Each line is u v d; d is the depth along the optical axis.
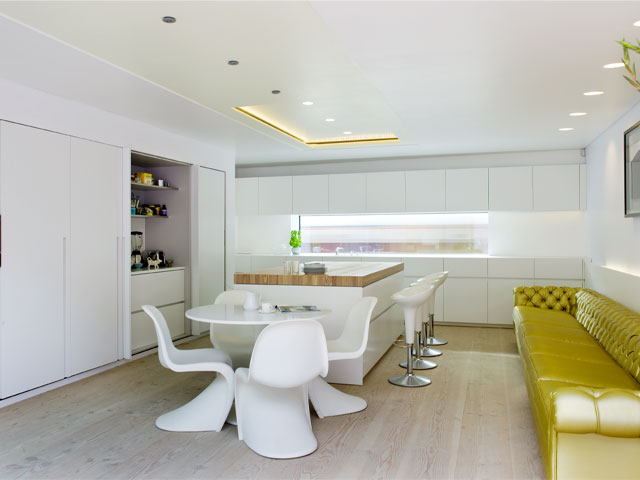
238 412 3.43
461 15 2.76
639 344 3.23
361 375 4.59
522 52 3.34
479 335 6.84
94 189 5.02
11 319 4.20
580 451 2.38
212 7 2.85
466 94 4.38
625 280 4.68
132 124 5.51
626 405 2.27
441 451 3.20
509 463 3.02
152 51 3.53
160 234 6.74
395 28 2.93
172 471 2.95
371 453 3.17
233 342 4.38
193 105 4.96
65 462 3.08
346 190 8.15
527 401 4.13
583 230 7.41
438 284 5.33
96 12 2.91
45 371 4.50
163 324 3.72
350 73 4.04
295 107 5.34
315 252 8.94
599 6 2.65
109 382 4.73
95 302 5.04
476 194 7.53
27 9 2.87
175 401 4.21
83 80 4.16
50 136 4.54
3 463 3.06
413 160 8.12
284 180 8.48
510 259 7.27
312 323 3.03
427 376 4.88
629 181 4.83
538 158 7.53
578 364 3.54
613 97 4.47
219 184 7.19
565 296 6.02
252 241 9.16
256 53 3.58
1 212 4.11
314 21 3.04
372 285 4.99
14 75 4.04
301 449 3.16
